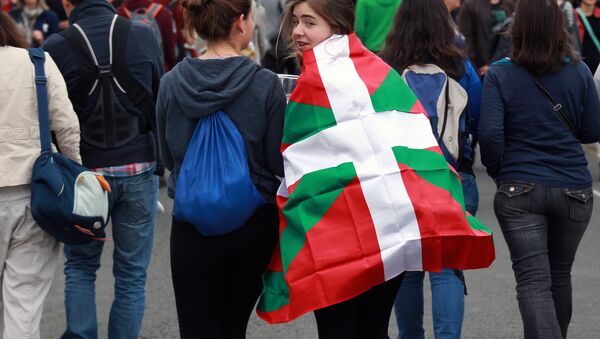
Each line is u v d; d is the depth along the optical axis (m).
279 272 4.02
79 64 4.84
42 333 6.05
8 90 4.45
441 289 4.94
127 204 4.97
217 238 3.96
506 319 6.21
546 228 4.78
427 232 3.79
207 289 4.05
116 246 5.03
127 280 5.04
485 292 6.75
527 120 4.73
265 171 4.03
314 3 3.99
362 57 4.03
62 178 4.45
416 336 5.14
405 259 3.80
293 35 4.05
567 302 4.96
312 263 3.77
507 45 10.74
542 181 4.70
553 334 4.67
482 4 10.85
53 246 4.64
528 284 4.72
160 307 6.52
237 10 3.98
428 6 4.97
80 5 4.91
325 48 3.99
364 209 3.79
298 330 6.06
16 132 4.46
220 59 3.96
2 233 4.51
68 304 4.95
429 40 4.96
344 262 3.76
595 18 11.36
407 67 4.98
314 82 3.92
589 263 7.50
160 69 5.04
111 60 4.86
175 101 4.00
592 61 11.41
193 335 4.11
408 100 4.01
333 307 3.98
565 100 4.73
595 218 9.02
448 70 4.97
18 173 4.46
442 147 4.86
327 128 3.88
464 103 4.92
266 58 11.22
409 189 3.82
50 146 4.50
